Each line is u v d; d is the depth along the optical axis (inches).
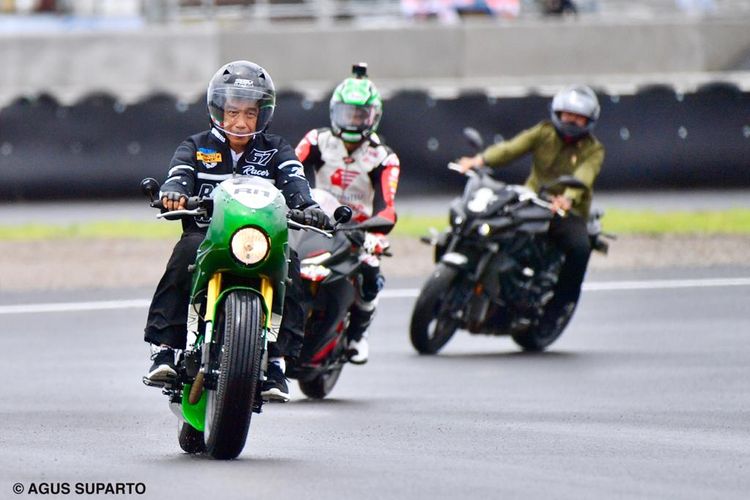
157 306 965.8
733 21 3713.1
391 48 3612.2
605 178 3125.0
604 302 2055.9
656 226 2679.6
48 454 995.9
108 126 3093.0
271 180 1018.1
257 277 936.3
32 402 1290.6
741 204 2960.1
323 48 3595.0
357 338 1359.5
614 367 1530.5
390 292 2139.5
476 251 1662.2
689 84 3125.0
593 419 1181.1
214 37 3599.9
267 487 862.5
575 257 1696.6
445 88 3329.2
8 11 3919.8
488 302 1656.0
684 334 1768.0
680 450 1016.2
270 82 1006.4
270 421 1182.9
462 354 1673.2
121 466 942.4
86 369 1513.3
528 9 4028.1
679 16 3816.4
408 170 3088.1
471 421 1173.1
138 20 3902.6
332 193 1403.8
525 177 3019.2
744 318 1888.5
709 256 2431.1
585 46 3666.3
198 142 1010.7
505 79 3634.4
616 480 895.1
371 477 901.2
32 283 2194.9
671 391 1348.4
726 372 1470.2
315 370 1298.0
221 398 908.6
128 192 3115.2
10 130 3090.6
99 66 3604.8
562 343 1740.9
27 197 3107.8
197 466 941.2
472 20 3902.6
